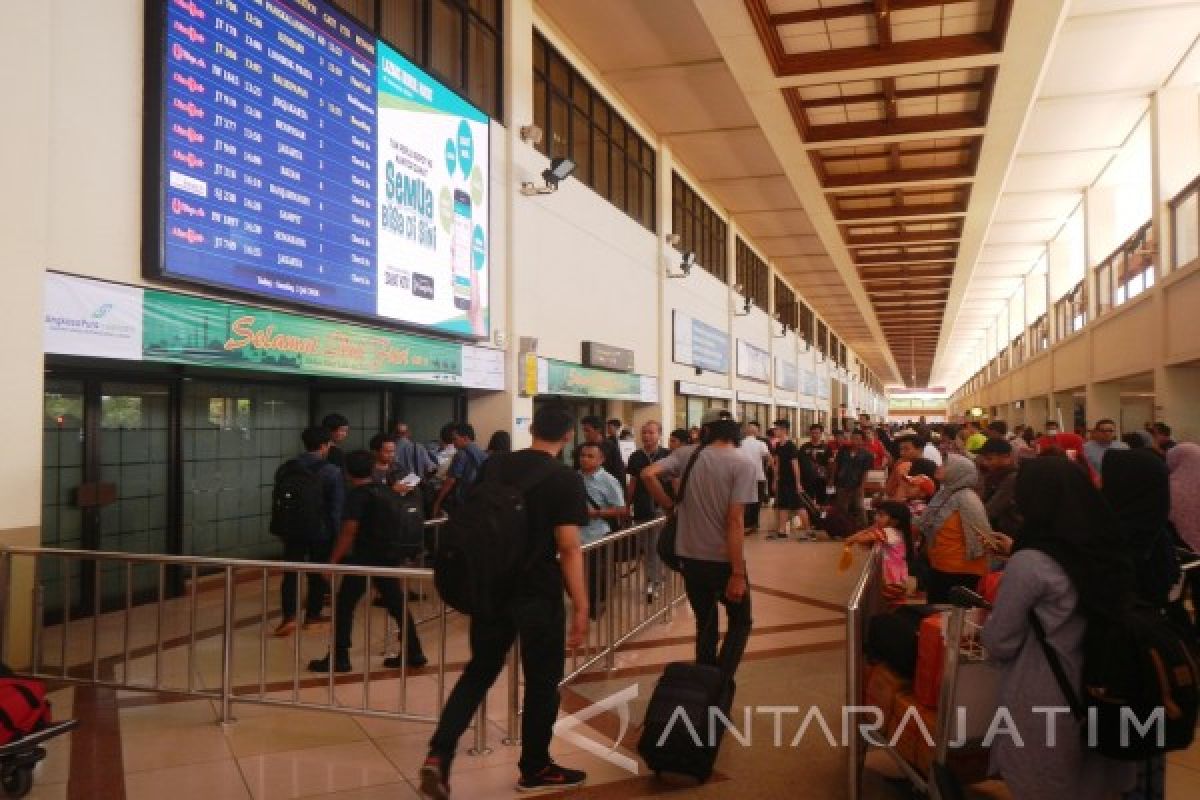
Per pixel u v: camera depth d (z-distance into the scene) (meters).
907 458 7.98
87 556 4.66
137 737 4.25
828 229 19.83
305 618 6.46
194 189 5.86
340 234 7.32
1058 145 17.19
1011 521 6.21
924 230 20.88
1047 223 23.88
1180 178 13.81
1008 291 34.94
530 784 3.68
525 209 10.70
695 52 12.24
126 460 6.92
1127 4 11.54
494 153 10.07
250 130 6.36
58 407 6.35
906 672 3.69
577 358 12.21
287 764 3.92
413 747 4.15
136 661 5.32
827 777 3.85
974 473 5.44
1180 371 13.47
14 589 4.75
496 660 3.61
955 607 3.17
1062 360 23.77
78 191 5.17
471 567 3.39
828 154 15.48
